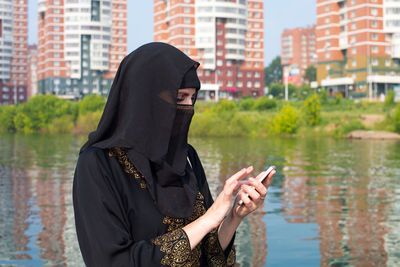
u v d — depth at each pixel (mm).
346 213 9344
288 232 7691
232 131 47031
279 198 11289
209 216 1509
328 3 75312
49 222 8469
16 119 60188
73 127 58375
